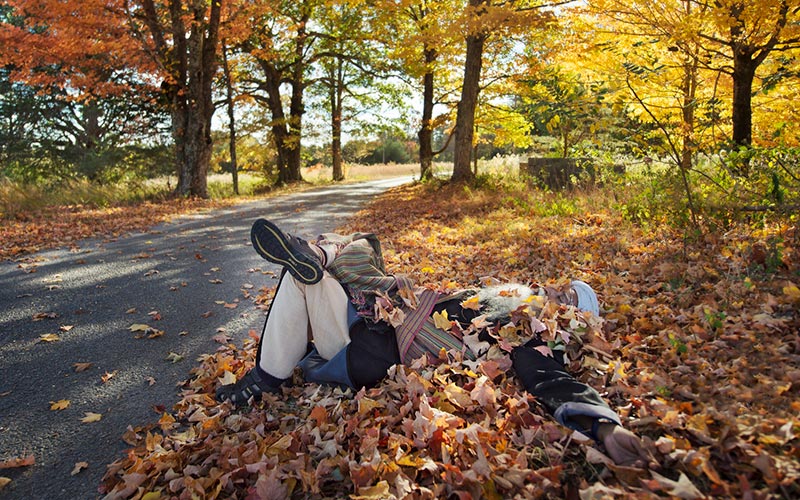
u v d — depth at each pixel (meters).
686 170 6.24
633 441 2.12
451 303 3.11
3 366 3.77
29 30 15.73
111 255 7.46
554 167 11.62
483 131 19.33
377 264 3.29
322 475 2.35
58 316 4.79
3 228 9.86
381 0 15.20
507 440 2.40
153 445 2.67
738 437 2.05
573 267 5.16
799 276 3.50
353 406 2.87
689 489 1.86
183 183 17.50
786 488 1.80
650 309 3.55
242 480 2.36
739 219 5.01
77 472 2.56
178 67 17.31
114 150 24.00
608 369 2.77
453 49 15.01
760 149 5.41
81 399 3.28
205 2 17.61
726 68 8.41
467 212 10.19
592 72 10.47
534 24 11.16
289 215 12.26
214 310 4.89
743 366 2.61
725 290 3.56
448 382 2.85
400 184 24.66
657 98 9.14
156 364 3.76
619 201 7.64
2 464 2.61
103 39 15.96
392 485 2.20
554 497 2.04
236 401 3.10
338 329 3.04
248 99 22.81
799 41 7.23
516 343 2.77
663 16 7.74
